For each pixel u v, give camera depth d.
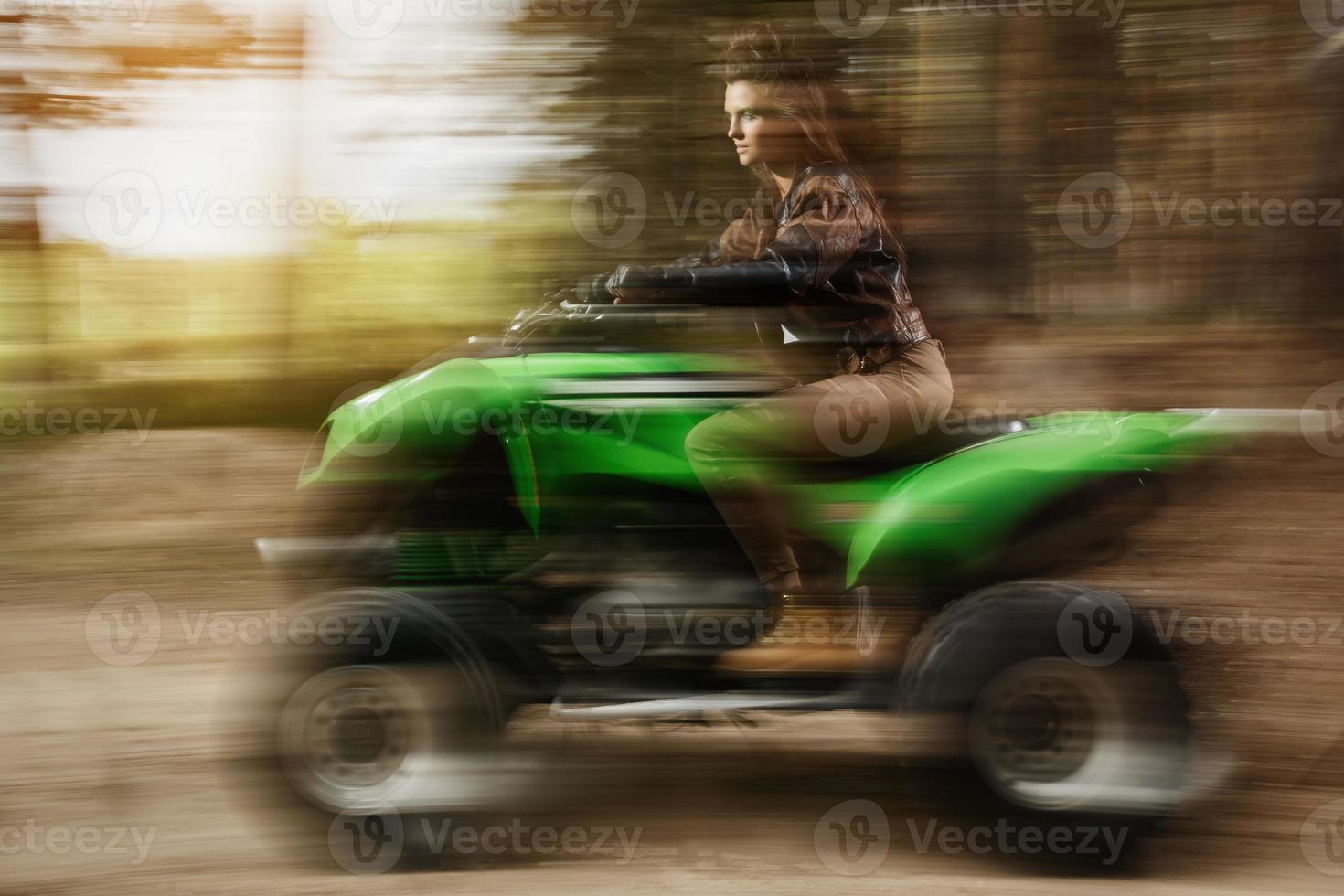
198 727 3.19
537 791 2.76
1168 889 2.52
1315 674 3.32
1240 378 3.32
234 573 3.93
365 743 2.61
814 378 2.84
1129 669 2.57
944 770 2.57
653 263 3.16
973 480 2.73
